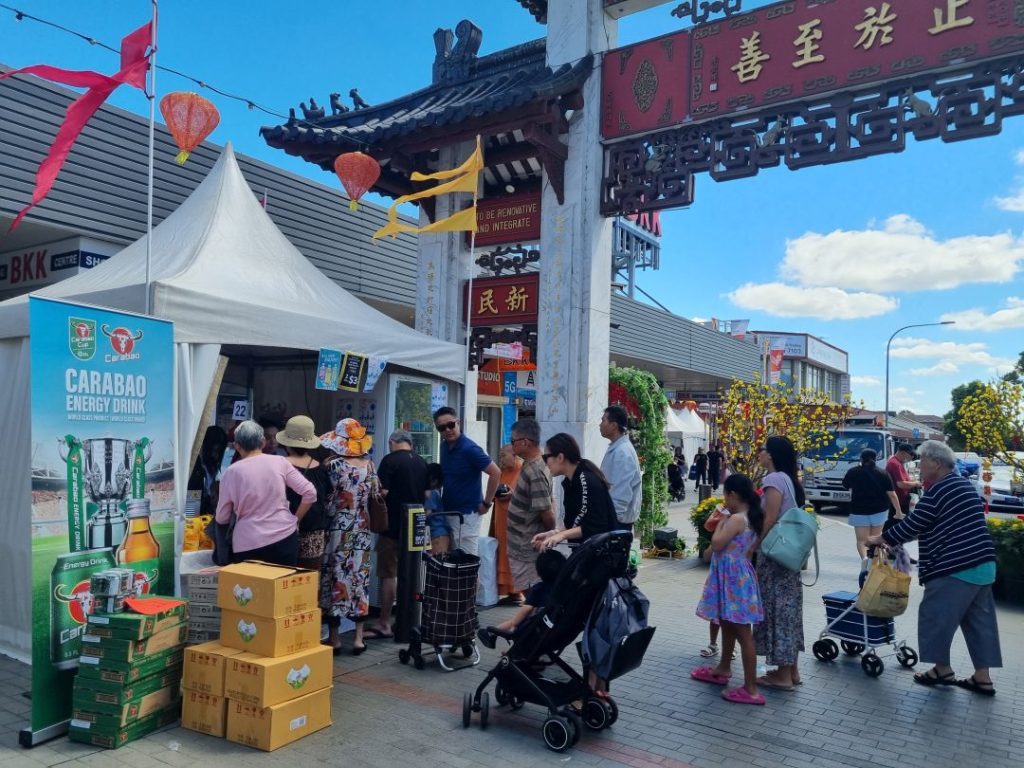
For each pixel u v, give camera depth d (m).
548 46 8.88
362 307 7.39
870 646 5.78
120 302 5.23
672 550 10.67
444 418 6.61
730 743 4.39
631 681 5.45
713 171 7.86
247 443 4.91
